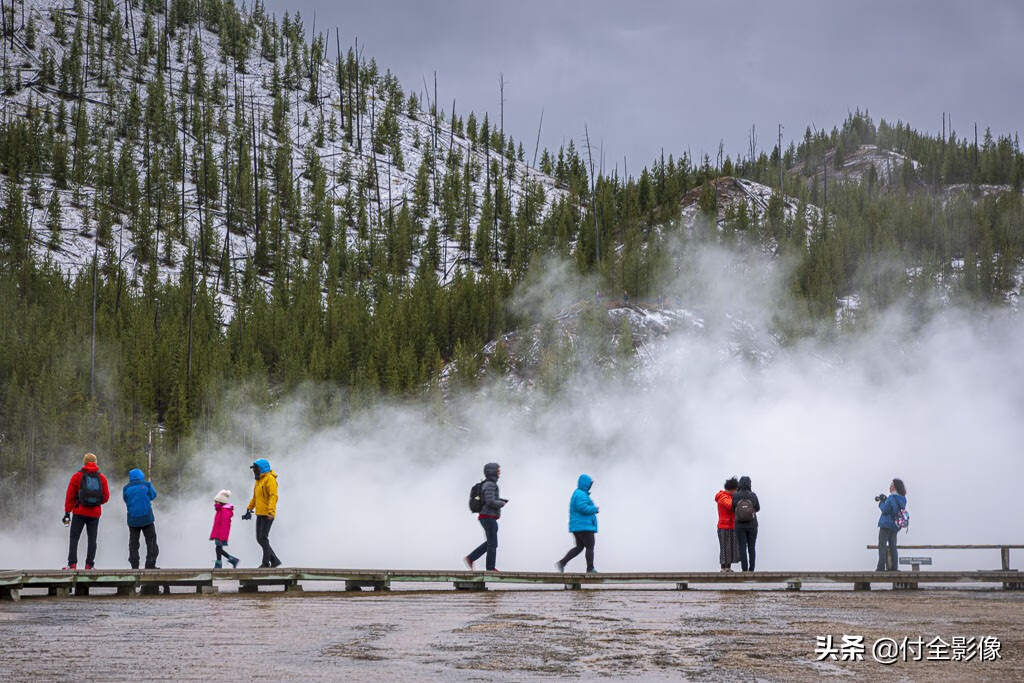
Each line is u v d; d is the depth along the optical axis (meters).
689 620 11.85
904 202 150.50
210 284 138.62
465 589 19.38
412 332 101.12
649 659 8.46
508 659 8.41
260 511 19.08
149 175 169.88
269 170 186.75
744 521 21.48
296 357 94.06
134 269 137.00
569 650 8.99
